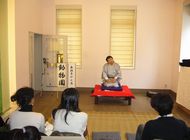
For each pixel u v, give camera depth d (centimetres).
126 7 724
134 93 732
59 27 741
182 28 654
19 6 519
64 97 223
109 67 627
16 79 508
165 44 731
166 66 738
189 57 660
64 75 667
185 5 639
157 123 180
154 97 198
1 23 448
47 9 729
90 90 747
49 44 704
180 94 533
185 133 180
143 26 729
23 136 117
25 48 566
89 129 396
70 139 169
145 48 735
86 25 730
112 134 372
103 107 550
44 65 705
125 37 741
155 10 722
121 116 478
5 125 225
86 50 738
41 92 699
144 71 742
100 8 724
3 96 461
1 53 449
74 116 218
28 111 220
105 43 735
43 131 218
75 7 726
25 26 562
